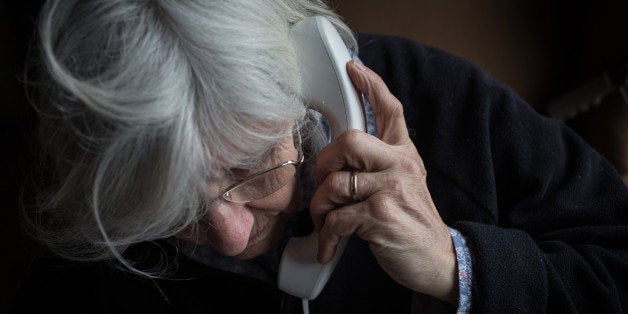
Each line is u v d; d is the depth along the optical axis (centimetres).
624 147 120
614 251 78
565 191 81
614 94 117
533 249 71
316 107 67
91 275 82
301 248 73
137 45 47
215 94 49
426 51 88
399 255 65
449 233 70
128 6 48
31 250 104
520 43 122
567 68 126
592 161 85
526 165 82
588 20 121
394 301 82
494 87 86
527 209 82
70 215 60
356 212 64
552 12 120
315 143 72
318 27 65
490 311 67
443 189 81
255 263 81
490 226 73
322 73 65
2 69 104
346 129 66
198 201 56
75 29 48
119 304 82
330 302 82
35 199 67
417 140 84
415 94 85
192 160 50
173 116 48
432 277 68
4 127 107
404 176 64
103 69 47
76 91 47
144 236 58
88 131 50
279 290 82
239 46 50
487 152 81
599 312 72
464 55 122
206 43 48
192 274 82
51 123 53
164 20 48
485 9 119
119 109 47
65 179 56
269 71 52
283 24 57
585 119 125
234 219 61
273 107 52
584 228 79
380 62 87
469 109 83
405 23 119
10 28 101
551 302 71
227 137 52
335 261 72
